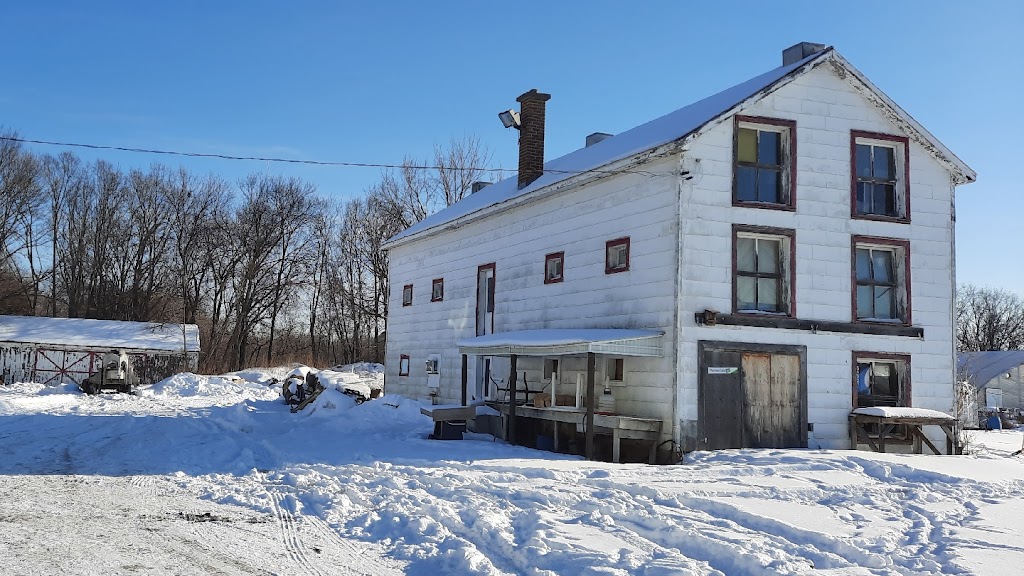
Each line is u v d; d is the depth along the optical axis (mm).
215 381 39312
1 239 57094
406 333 30531
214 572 7215
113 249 60750
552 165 24953
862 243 18609
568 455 17359
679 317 16734
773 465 14461
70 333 42656
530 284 22469
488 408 20953
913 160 19328
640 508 10148
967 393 31469
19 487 11633
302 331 66812
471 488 11797
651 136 19266
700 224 17156
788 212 17906
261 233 60375
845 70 18531
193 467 14367
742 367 17234
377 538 8898
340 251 62031
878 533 8859
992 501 11266
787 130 18281
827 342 17953
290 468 14172
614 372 18531
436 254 28734
